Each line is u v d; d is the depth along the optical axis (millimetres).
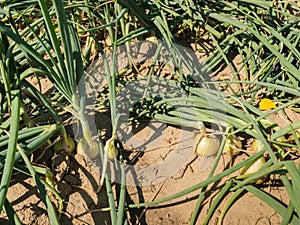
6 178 1191
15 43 1444
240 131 1549
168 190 1478
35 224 1392
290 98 1666
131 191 1461
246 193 1452
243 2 1874
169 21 1905
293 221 1312
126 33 1798
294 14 1929
